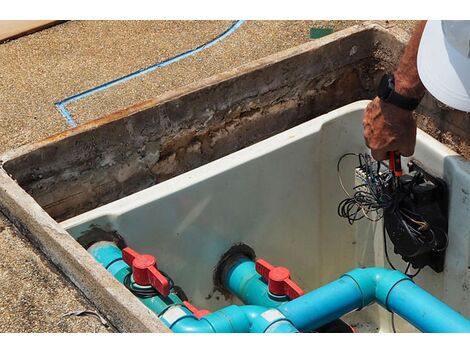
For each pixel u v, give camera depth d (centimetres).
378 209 182
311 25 229
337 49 194
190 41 227
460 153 184
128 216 163
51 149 165
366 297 154
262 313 144
